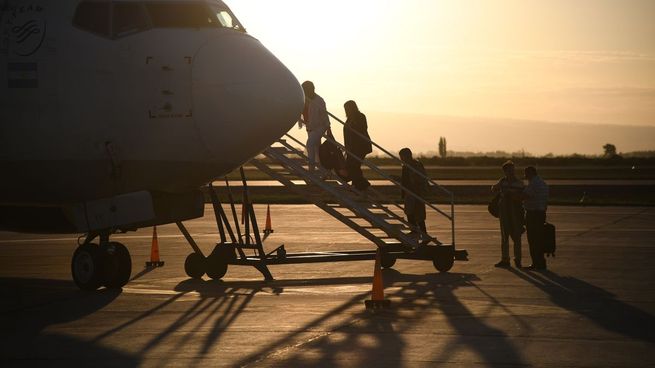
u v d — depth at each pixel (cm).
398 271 2470
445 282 2222
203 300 1945
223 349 1433
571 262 2609
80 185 2098
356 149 2644
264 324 1648
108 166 2053
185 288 2148
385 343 1474
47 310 1820
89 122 2048
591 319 1688
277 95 2075
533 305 1848
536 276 2322
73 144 2062
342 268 2542
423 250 2448
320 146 2639
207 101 2030
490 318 1700
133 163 2055
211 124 2034
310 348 1438
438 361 1345
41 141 2075
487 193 6769
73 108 2053
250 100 2045
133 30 2069
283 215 4672
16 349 1441
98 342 1494
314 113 2595
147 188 2105
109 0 2073
